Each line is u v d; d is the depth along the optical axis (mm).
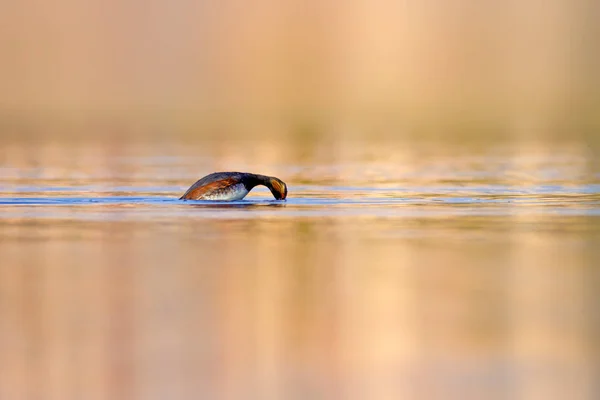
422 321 54000
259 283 62031
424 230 80625
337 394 44094
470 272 65062
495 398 43562
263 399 43500
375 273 64812
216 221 84625
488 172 132625
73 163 145875
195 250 71938
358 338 51344
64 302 57750
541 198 101500
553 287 60938
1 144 188250
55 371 46719
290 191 107625
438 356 48938
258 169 138750
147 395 43969
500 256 69812
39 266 66750
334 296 59000
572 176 125812
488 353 49219
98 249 72375
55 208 92688
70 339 51000
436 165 144875
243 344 50344
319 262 67938
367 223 84062
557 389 44625
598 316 54781
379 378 45969
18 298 58562
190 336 51594
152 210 90938
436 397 43688
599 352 49312
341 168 140500
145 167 140000
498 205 95750
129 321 54000
